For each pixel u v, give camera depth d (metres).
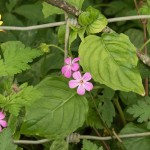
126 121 0.43
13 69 0.34
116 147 0.41
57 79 0.35
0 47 0.40
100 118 0.38
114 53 0.34
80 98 0.35
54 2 0.33
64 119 0.34
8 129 0.33
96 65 0.34
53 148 0.35
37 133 0.34
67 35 0.35
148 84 0.43
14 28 0.36
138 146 0.39
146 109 0.38
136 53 0.36
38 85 0.35
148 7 0.38
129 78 0.33
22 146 0.44
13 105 0.33
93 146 0.35
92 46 0.34
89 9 0.34
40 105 0.34
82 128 0.41
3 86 0.37
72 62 0.34
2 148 0.32
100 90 0.41
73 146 0.43
